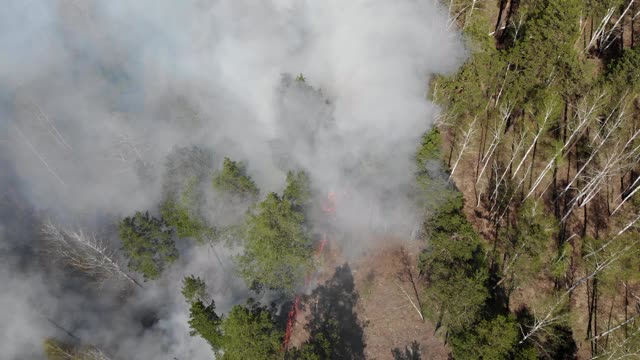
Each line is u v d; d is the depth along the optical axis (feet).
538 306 121.70
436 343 123.34
